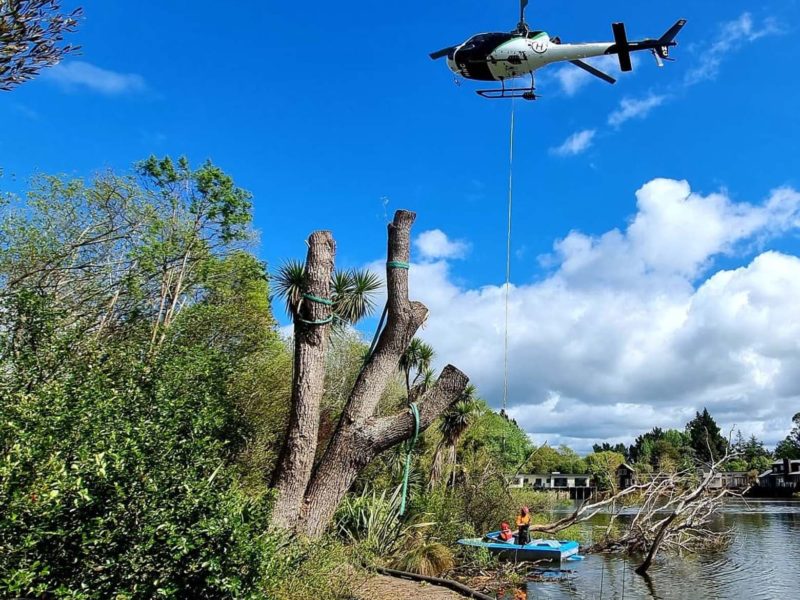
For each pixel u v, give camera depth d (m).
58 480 4.30
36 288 8.20
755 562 18.59
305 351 11.45
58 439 4.93
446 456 23.78
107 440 4.93
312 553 8.88
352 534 13.85
